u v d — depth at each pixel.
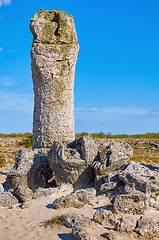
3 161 21.20
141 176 9.15
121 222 6.74
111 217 7.18
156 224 6.69
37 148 13.06
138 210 7.87
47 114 13.12
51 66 13.19
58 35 13.47
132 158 24.17
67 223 7.05
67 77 13.39
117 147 10.91
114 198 8.58
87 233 6.18
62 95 13.26
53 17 13.80
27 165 11.92
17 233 6.72
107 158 10.77
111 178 9.88
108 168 10.57
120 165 10.73
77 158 11.23
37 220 7.61
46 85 13.21
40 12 13.76
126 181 9.18
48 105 13.15
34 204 9.12
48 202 9.21
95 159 11.37
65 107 13.29
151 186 8.79
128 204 8.05
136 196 8.25
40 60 13.19
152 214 7.97
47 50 13.22
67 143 12.12
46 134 13.04
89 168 11.27
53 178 12.37
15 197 9.47
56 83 13.20
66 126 13.23
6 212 8.44
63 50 13.33
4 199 9.20
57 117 13.12
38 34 13.38
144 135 43.03
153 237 6.42
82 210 8.26
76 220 7.02
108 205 8.40
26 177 11.92
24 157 12.05
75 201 8.55
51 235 6.51
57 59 13.26
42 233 6.67
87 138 11.48
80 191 9.06
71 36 13.57
